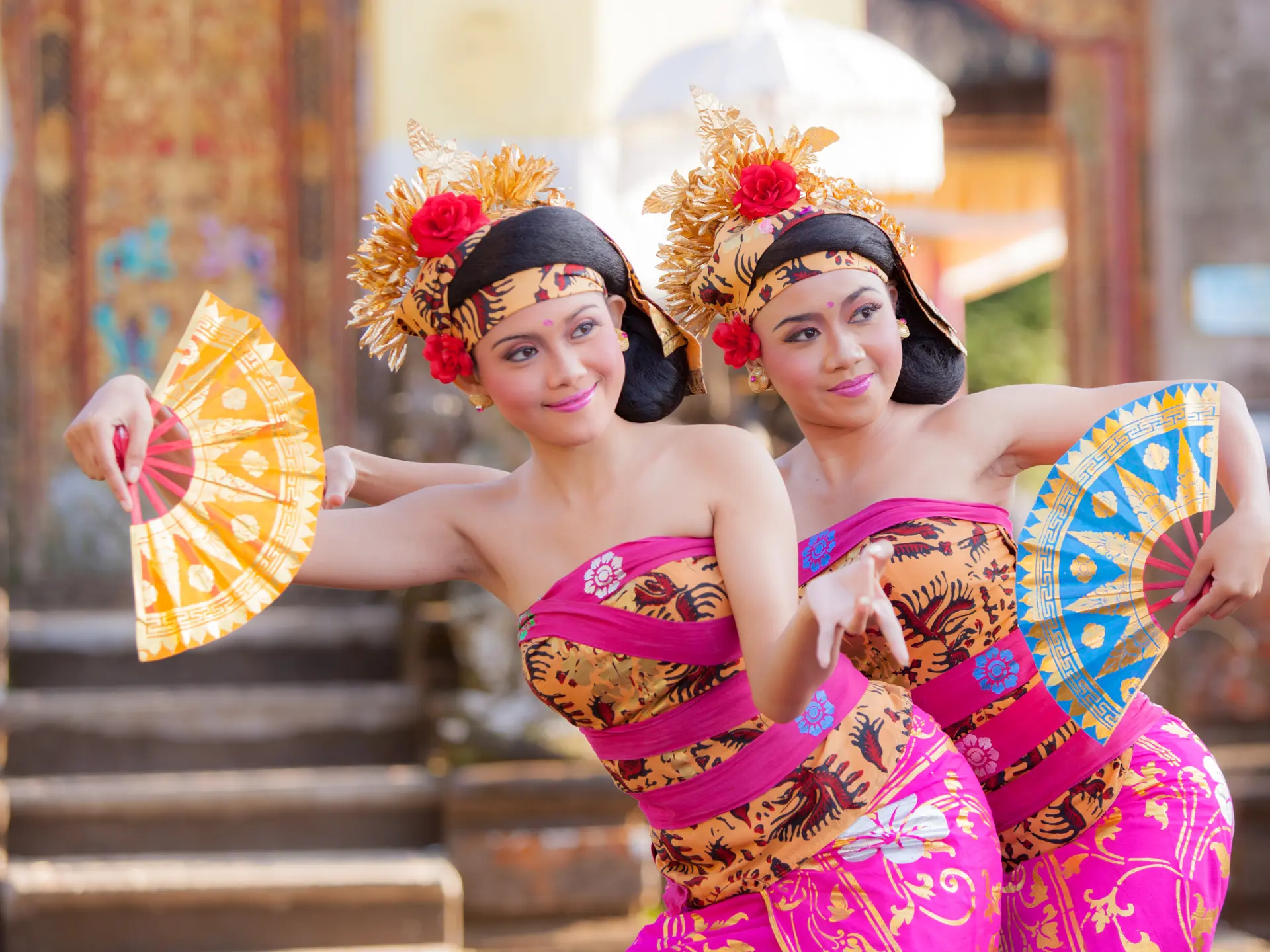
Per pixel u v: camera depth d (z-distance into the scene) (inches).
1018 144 544.4
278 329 394.6
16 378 382.6
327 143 395.9
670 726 101.6
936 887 100.7
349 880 272.1
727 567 99.5
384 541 108.6
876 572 85.4
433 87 446.3
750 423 309.3
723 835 102.3
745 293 113.4
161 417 100.4
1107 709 109.3
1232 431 110.7
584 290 98.7
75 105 387.9
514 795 285.4
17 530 378.6
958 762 107.8
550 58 450.0
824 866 101.4
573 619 101.0
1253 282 391.2
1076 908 115.3
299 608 374.3
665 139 316.8
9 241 384.2
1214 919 114.4
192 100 392.5
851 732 103.7
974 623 114.3
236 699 321.7
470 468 123.2
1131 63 396.2
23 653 335.0
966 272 588.4
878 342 111.7
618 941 275.4
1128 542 108.2
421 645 323.3
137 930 269.1
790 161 116.3
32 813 289.3
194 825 293.6
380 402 393.1
